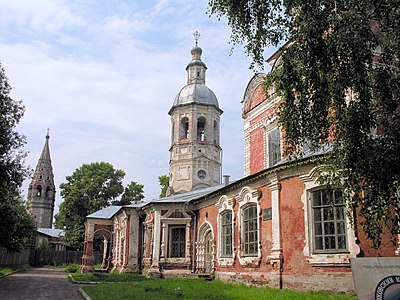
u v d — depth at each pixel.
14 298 16.52
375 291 8.12
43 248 61.75
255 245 17.97
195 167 37.75
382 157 7.71
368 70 8.39
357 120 8.09
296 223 15.38
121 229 32.94
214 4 9.49
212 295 14.36
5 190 21.89
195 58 42.41
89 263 37.25
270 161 21.95
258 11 9.13
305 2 8.55
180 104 39.53
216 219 22.47
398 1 8.21
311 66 8.73
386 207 8.64
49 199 79.25
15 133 20.80
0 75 20.23
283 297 12.83
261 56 9.42
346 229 13.84
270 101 21.48
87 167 60.03
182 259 25.25
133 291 16.39
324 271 14.11
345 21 8.20
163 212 26.17
